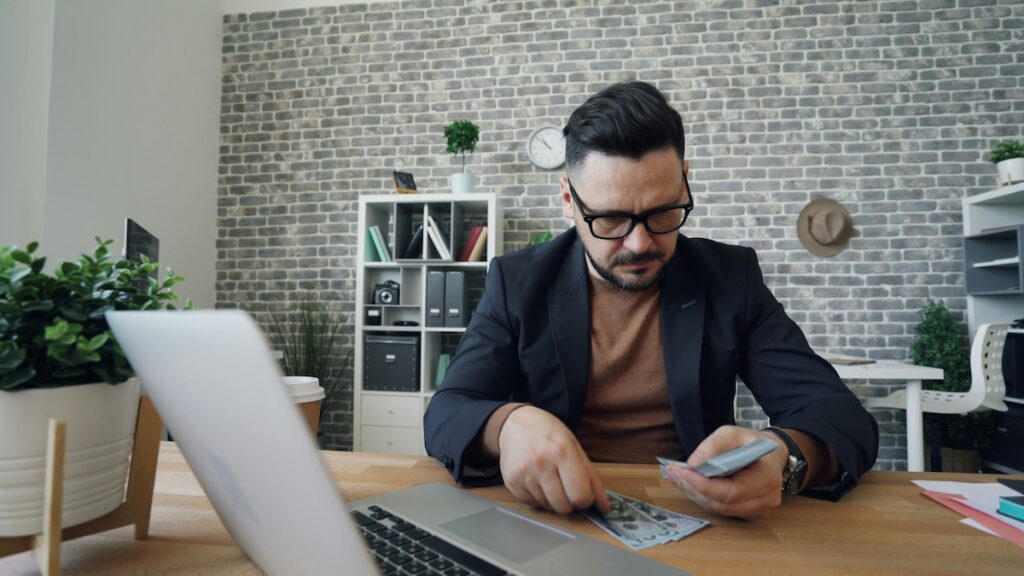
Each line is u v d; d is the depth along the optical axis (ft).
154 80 9.51
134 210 9.02
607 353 3.34
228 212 11.41
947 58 10.11
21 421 1.27
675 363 3.10
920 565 1.51
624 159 2.48
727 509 1.83
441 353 10.73
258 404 0.86
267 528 1.12
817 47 10.36
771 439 2.15
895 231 10.05
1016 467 8.64
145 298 1.58
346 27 11.37
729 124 10.46
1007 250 9.55
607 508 1.88
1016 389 8.89
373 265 10.04
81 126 7.90
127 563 1.48
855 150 10.21
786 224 10.26
